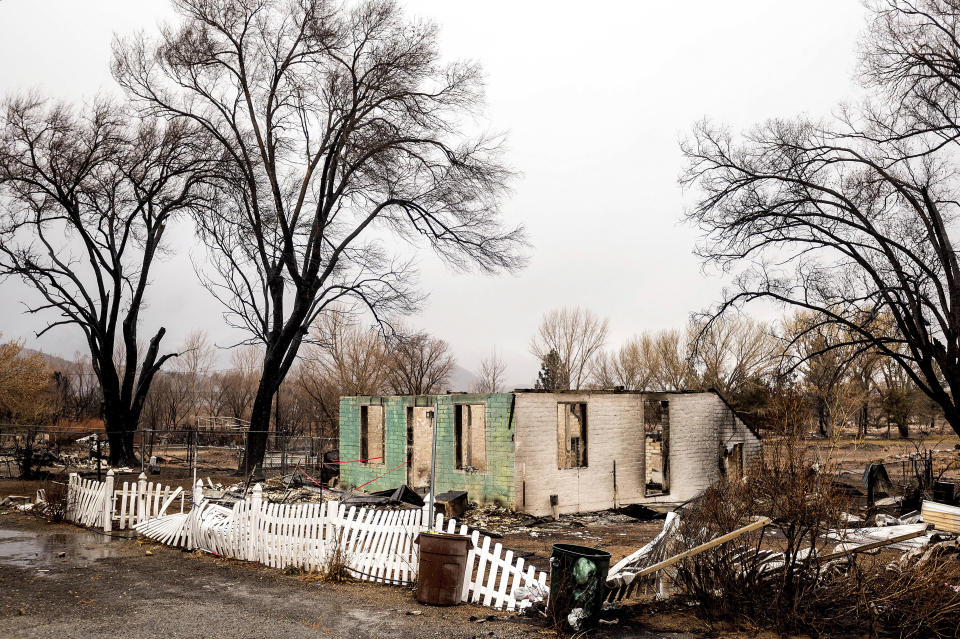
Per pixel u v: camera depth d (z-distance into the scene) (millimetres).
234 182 29688
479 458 23844
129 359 30812
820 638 7430
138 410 31016
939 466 25797
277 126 29016
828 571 8320
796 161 25531
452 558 8703
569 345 58469
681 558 8156
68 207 29375
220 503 18234
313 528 10336
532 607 8383
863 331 24156
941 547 9227
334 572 9812
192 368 67750
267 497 20188
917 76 23062
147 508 14203
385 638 7242
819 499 8000
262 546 10820
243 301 32094
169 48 27125
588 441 19906
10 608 7875
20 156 29219
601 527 17141
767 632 7711
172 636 7047
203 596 8742
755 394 35688
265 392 27641
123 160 30719
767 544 11836
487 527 16203
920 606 7664
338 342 50281
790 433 8617
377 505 16500
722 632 7715
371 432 24594
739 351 48844
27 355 41250
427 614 8219
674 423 22141
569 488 19188
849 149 24797
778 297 26078
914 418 60625
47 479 23984
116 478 24734
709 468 22859
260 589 9188
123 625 7367
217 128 30438
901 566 8352
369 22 27047
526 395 18469
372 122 27828
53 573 9875
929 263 24641
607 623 7938
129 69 28078
